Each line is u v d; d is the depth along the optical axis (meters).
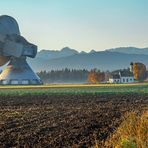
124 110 44.44
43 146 21.81
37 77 198.12
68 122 32.56
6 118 37.06
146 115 27.73
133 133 21.19
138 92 97.00
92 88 125.50
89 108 48.72
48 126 30.16
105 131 26.75
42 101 66.44
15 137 25.08
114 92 96.94
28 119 35.78
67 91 103.81
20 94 93.00
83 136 24.83
